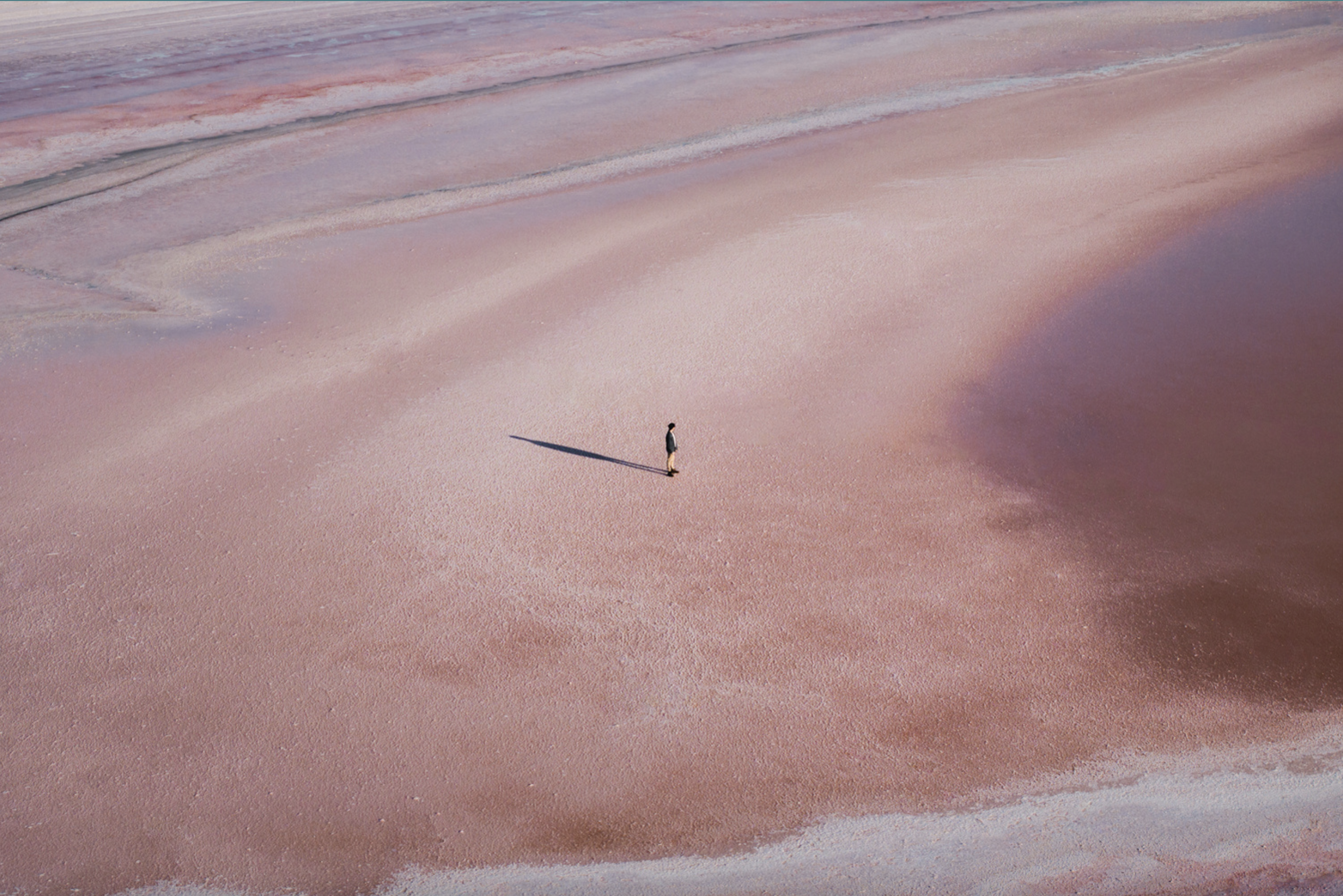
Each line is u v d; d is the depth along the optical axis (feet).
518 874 49.85
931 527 73.46
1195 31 241.35
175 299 115.85
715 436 85.10
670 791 54.03
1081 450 81.92
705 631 64.28
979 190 138.92
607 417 88.17
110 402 92.73
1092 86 194.08
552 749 56.44
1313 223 120.88
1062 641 63.05
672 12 310.24
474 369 96.89
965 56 228.84
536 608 66.49
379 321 107.76
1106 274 112.37
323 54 259.80
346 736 57.31
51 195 156.35
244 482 79.97
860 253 119.55
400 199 149.28
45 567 70.54
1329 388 88.33
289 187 157.28
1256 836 50.42
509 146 175.11
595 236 129.59
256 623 65.31
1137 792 53.21
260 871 50.14
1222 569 68.18
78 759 55.93
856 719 57.98
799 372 94.79
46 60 261.44
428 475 80.43
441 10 336.08
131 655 62.90
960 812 52.54
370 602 67.10
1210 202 129.49
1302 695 58.54
